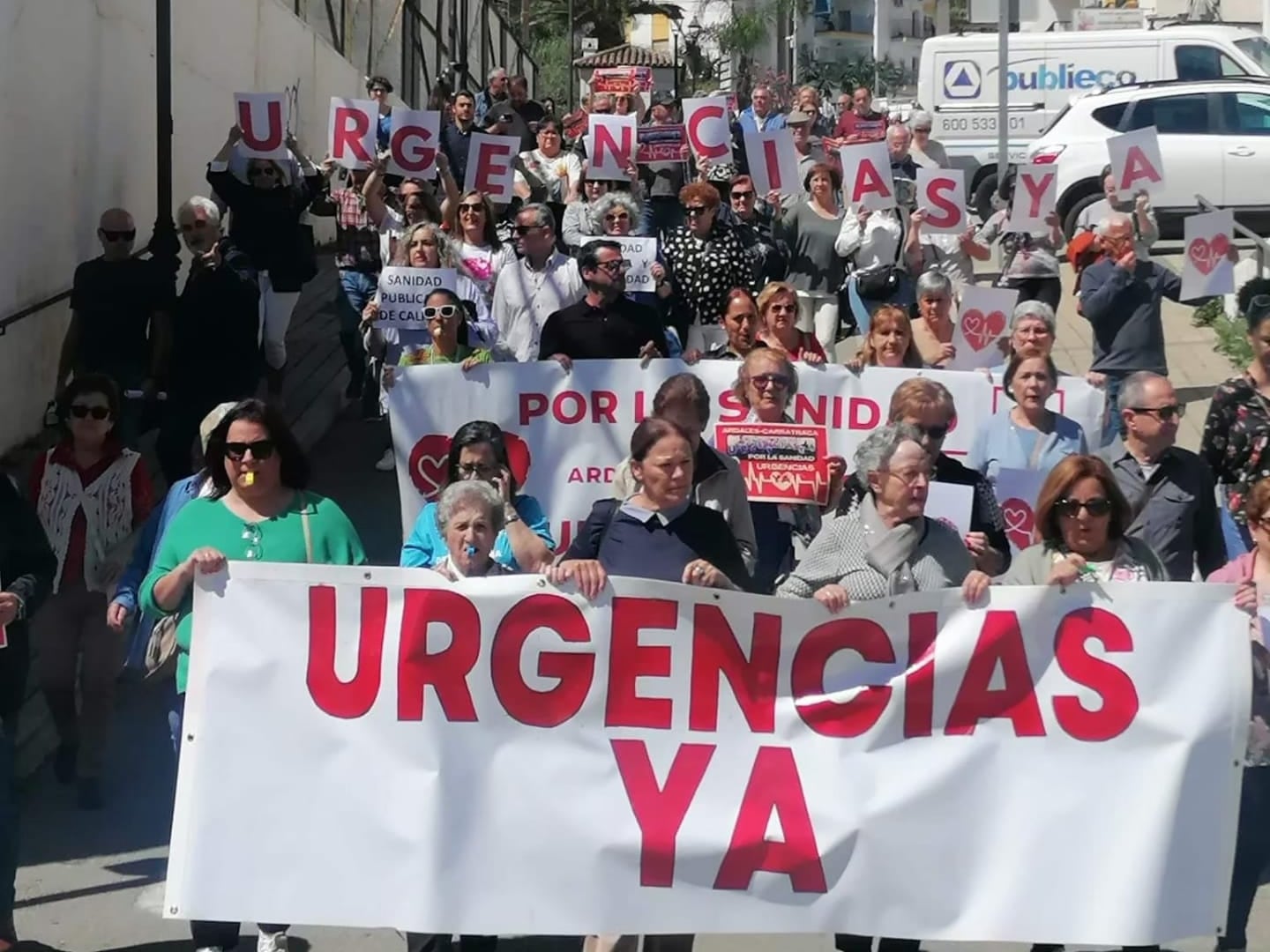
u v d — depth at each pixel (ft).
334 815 17.80
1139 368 39.75
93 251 46.62
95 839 24.85
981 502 23.70
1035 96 82.12
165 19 43.45
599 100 65.98
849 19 271.90
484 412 30.12
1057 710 18.08
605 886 17.87
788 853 17.94
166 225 43.91
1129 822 17.94
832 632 18.11
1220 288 38.58
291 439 20.51
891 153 58.03
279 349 44.52
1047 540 20.03
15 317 39.40
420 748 17.90
